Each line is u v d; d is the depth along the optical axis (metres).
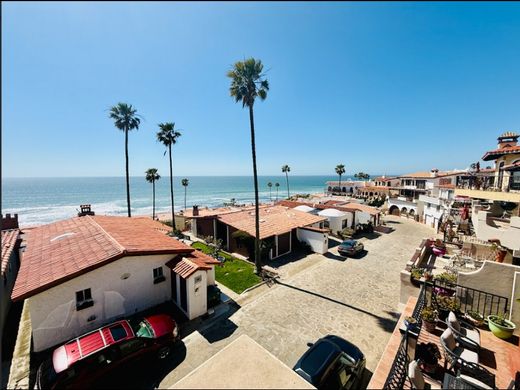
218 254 23.00
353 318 12.77
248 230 22.69
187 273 12.47
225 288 16.33
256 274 18.59
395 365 6.37
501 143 22.19
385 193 66.94
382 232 33.66
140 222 22.14
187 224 35.47
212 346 10.77
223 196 122.50
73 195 120.75
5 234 17.86
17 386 8.91
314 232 24.19
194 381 5.26
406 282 12.26
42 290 10.23
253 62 17.59
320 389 7.65
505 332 8.49
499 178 20.03
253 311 13.49
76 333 11.24
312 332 11.65
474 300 9.79
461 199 29.00
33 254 14.16
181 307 13.27
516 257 13.44
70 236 16.06
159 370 9.51
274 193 140.12
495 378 6.97
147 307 13.34
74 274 10.82
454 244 20.34
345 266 20.45
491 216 18.84
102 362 8.66
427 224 39.19
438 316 9.55
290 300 14.66
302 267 20.28
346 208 34.41
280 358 10.08
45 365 8.57
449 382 6.21
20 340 11.38
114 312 12.23
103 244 13.45
